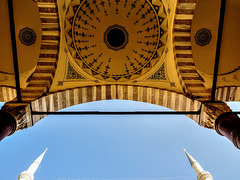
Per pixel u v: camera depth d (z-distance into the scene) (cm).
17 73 605
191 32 749
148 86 812
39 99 693
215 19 728
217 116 588
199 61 766
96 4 753
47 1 680
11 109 590
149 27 787
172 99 768
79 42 791
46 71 748
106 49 833
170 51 780
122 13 784
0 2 674
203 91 724
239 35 739
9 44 733
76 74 804
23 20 715
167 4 720
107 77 838
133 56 838
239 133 480
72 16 743
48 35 741
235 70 757
